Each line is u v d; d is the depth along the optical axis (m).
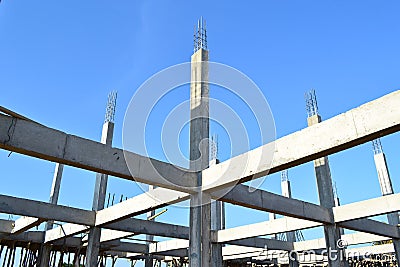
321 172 13.21
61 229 14.88
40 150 6.57
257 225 14.14
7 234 14.88
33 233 15.91
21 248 17.16
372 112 5.79
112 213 11.87
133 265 21.80
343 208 11.95
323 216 11.84
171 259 21.59
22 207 11.30
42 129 6.73
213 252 15.23
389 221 16.59
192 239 8.06
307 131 6.64
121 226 13.43
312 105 14.60
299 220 12.89
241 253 18.27
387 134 5.73
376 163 18.25
